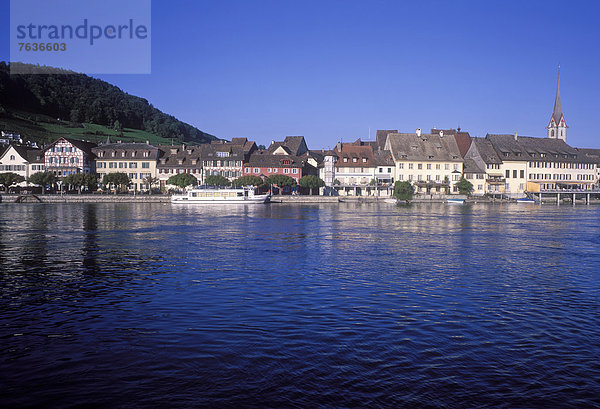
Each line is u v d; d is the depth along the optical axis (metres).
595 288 26.84
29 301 23.75
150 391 13.99
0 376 14.98
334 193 148.50
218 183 133.62
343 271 31.64
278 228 60.38
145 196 129.88
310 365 15.66
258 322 20.14
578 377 14.90
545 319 20.75
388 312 21.67
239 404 13.26
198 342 17.75
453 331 19.05
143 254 38.75
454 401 13.41
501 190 153.38
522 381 14.61
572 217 83.19
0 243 45.12
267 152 166.38
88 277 29.56
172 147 161.38
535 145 162.88
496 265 34.25
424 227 62.91
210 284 27.52
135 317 20.94
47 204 119.44
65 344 17.62
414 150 151.12
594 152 188.62
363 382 14.47
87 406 13.24
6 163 150.12
